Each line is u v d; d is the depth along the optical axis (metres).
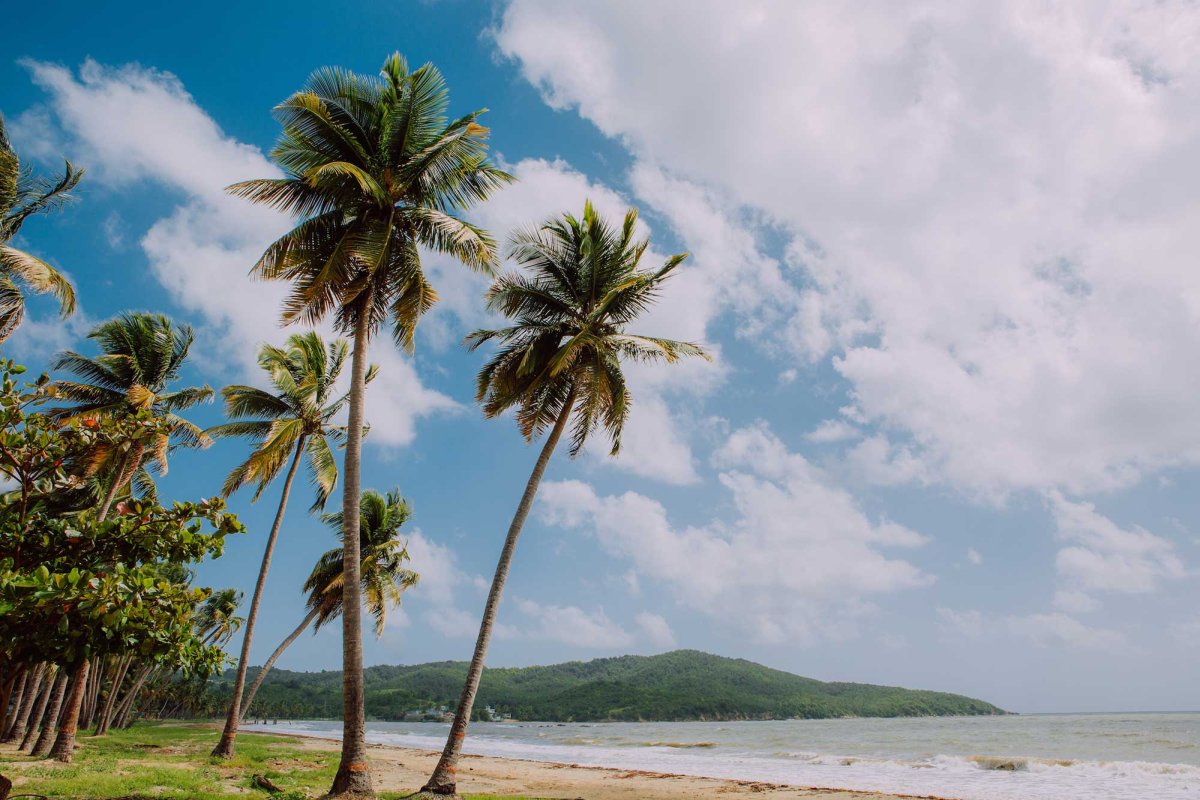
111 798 12.20
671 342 17.30
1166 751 39.25
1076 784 22.84
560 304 17.59
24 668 5.76
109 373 22.48
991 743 49.59
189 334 24.11
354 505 14.30
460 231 15.17
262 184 15.27
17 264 14.23
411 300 15.53
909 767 30.39
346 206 15.59
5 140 15.46
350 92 15.80
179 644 6.16
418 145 16.25
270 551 22.33
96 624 5.57
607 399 16.92
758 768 31.33
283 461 20.80
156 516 6.50
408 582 29.27
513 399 17.75
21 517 6.09
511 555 15.69
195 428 22.36
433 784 13.88
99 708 50.97
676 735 76.12
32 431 6.06
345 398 23.97
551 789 21.08
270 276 15.39
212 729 59.41
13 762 17.88
